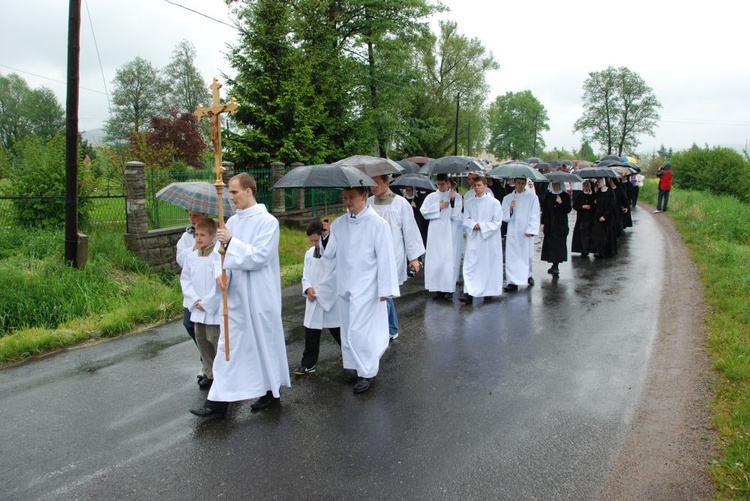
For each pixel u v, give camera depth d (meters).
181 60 55.88
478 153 56.34
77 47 8.36
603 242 11.88
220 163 4.29
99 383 5.29
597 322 7.03
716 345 5.61
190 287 4.93
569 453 3.83
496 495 3.37
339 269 5.23
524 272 9.21
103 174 13.20
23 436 4.22
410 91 28.98
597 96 66.06
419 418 4.43
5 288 7.25
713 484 3.36
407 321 7.31
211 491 3.47
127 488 3.51
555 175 10.13
